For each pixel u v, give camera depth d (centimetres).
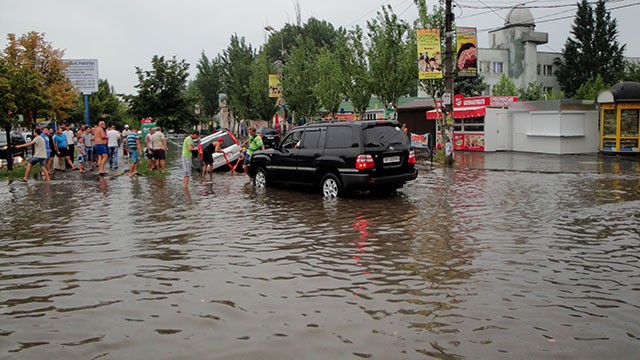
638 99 2400
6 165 2469
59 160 2175
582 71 6544
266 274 639
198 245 800
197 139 1884
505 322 473
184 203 1245
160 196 1378
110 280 624
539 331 452
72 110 4894
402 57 2655
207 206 1193
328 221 980
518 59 6844
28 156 3177
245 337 448
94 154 2328
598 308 506
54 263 707
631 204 1108
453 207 1112
